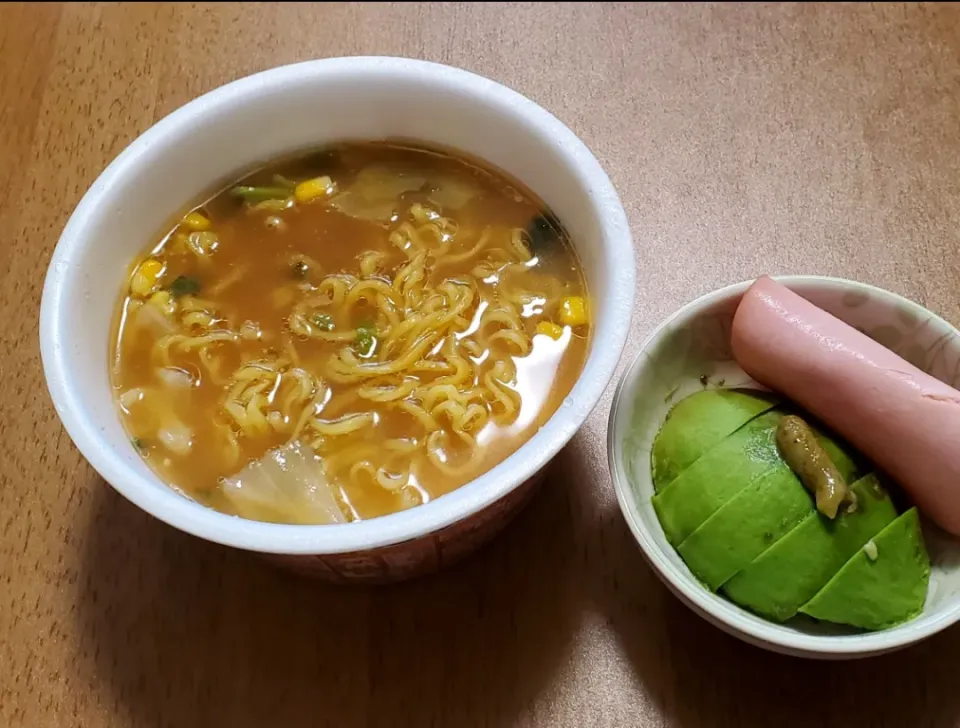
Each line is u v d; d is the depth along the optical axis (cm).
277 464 22
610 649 23
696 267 29
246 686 23
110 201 23
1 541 25
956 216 29
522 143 24
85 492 25
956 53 33
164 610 24
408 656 23
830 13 34
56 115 32
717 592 21
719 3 34
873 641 19
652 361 23
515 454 18
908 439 21
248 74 33
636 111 32
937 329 23
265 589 24
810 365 22
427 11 34
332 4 34
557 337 23
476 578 24
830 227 29
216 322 25
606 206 22
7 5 34
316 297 25
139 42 34
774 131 31
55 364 20
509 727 22
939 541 22
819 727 22
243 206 26
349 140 26
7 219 30
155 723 22
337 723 22
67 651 23
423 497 22
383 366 24
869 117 31
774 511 21
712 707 22
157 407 23
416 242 26
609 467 23
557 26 34
